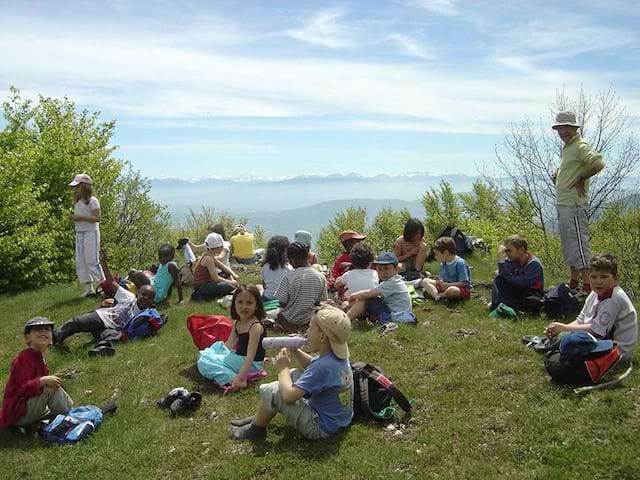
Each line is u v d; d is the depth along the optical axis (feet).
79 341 33.83
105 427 22.94
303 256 33.99
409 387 24.16
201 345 29.55
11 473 19.94
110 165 77.46
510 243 33.47
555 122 34.24
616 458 17.85
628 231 62.54
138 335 34.12
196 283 42.32
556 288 32.48
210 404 24.26
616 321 24.47
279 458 19.33
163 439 21.59
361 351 28.22
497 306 33.50
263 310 26.76
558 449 18.70
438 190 96.27
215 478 18.67
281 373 20.12
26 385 22.27
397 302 33.01
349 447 19.71
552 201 72.13
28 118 73.26
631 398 21.39
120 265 82.12
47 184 58.29
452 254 37.73
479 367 25.38
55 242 60.85
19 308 43.50
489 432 20.21
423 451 19.30
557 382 23.13
